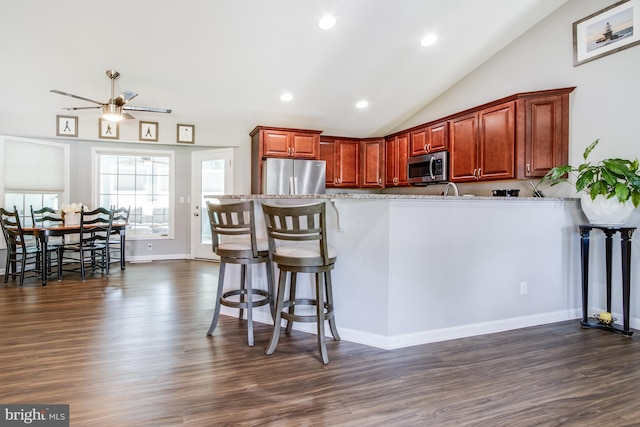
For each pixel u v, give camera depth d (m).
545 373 2.14
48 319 3.03
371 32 3.62
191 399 1.82
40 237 4.26
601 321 2.96
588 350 2.49
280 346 2.51
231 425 1.61
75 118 5.01
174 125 5.44
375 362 2.28
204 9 3.15
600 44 3.14
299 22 3.39
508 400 1.84
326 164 5.75
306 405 1.78
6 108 4.62
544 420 1.67
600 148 3.14
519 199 2.95
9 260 4.42
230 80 4.26
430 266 2.64
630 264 2.94
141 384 1.97
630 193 2.70
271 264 2.79
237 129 5.69
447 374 2.12
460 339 2.70
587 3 3.25
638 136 2.88
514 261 2.96
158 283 4.41
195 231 6.27
